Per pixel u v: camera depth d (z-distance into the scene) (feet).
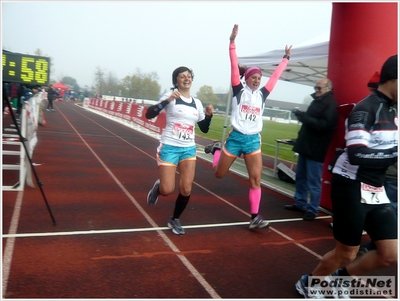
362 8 15.35
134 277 10.03
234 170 27.20
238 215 16.55
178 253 11.84
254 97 13.93
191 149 13.15
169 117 12.97
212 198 19.24
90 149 32.81
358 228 8.04
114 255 11.28
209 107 13.47
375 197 8.07
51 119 60.90
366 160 7.56
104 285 9.48
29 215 14.10
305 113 16.30
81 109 113.91
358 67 15.72
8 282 9.22
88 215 14.73
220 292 9.63
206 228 14.51
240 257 11.93
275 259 11.96
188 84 13.00
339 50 16.35
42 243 11.69
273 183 23.99
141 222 14.47
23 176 17.34
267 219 16.30
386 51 15.26
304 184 17.54
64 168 23.30
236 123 13.87
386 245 7.93
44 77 13.94
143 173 24.25
